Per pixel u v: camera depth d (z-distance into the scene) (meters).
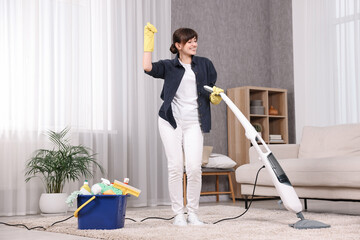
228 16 6.00
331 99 5.68
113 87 4.74
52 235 2.47
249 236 2.19
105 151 4.61
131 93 4.86
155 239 2.11
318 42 5.80
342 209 4.05
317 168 3.37
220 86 5.84
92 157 4.54
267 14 6.41
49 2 4.34
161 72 2.69
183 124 2.67
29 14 4.21
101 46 4.70
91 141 4.52
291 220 2.92
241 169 3.97
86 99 4.55
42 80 4.24
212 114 5.66
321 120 5.75
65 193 3.96
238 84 6.01
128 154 4.83
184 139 2.69
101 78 4.67
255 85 6.17
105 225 2.53
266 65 6.32
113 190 2.65
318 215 3.22
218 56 5.86
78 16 4.52
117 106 4.79
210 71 2.81
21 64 4.13
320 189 3.41
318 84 5.79
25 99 4.12
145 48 2.61
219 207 4.05
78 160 3.99
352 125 3.87
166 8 5.26
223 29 5.93
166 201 5.04
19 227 2.94
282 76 6.22
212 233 2.29
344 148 3.81
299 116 5.99
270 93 6.02
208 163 4.97
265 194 3.81
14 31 4.13
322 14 5.78
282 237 2.14
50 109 4.28
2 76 4.04
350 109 5.48
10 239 2.36
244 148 5.51
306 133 4.12
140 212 3.72
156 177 4.93
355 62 5.43
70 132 4.36
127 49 4.89
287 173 3.55
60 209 3.89
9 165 4.01
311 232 2.31
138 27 4.97
